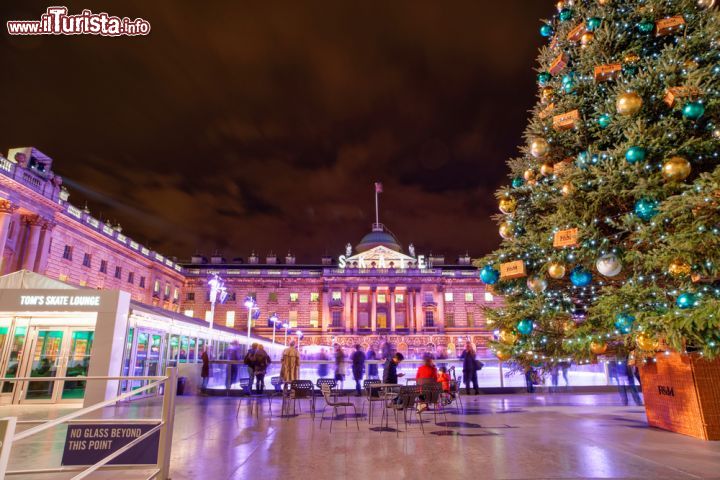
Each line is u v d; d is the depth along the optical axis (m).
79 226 46.31
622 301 7.42
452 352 70.50
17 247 38.44
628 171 7.25
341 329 75.00
